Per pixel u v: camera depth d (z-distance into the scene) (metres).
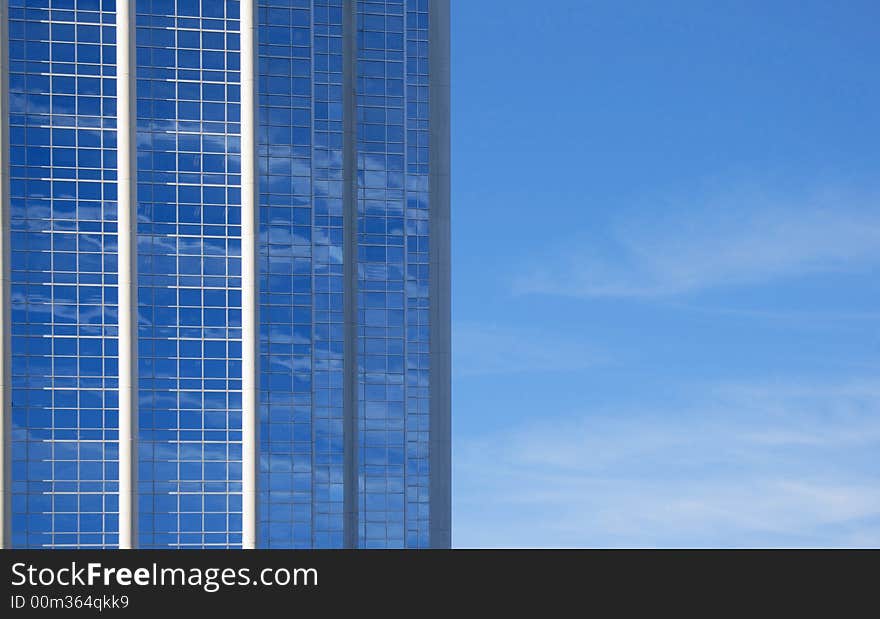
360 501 101.44
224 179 98.88
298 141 103.25
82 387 93.44
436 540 101.62
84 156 96.50
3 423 91.44
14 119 95.75
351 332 104.19
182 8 99.94
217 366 96.31
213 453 95.06
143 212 96.88
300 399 99.62
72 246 95.19
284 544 96.50
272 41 103.88
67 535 91.31
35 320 93.62
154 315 95.75
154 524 92.94
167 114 98.50
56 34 97.25
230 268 97.88
